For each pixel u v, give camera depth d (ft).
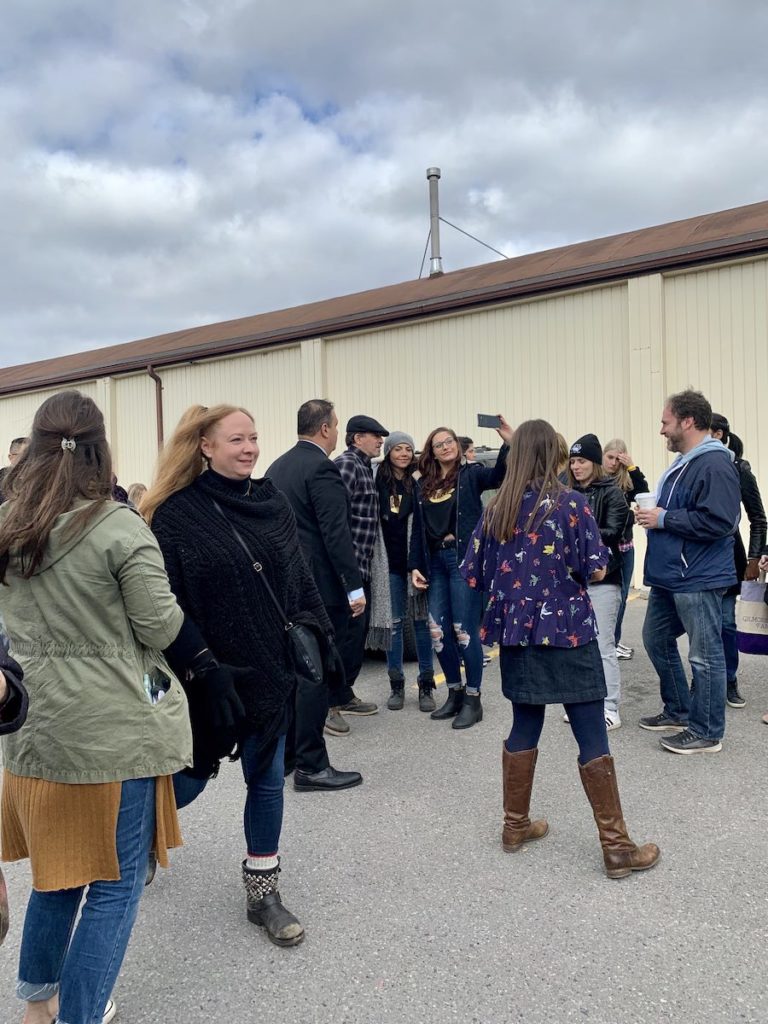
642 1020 6.92
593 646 9.52
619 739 14.28
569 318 34.91
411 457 16.31
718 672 13.20
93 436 6.34
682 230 35.40
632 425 32.76
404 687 18.31
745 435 30.45
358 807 11.70
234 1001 7.35
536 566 9.50
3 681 4.76
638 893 9.05
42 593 6.07
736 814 11.04
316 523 13.08
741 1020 6.89
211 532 7.59
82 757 6.01
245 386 47.52
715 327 31.04
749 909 8.65
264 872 8.45
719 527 12.56
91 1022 6.07
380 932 8.41
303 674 8.15
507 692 9.84
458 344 38.45
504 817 10.23
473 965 7.79
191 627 6.93
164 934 8.50
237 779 13.20
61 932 6.50
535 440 9.89
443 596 15.83
